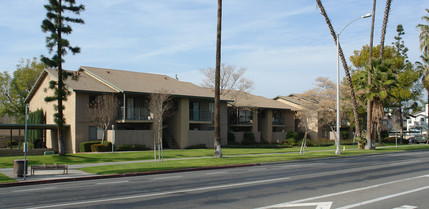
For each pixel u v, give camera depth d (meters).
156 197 10.89
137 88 36.66
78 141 33.69
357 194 11.15
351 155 29.50
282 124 56.06
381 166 20.62
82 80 36.41
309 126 56.22
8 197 11.44
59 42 26.62
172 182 14.44
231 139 46.62
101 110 33.16
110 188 13.00
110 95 34.00
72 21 27.50
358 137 36.78
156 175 17.58
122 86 36.00
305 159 25.75
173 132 40.31
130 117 36.22
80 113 34.00
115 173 17.58
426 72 47.88
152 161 24.03
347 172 17.53
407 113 58.03
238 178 15.45
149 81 41.56
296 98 60.03
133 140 35.12
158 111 34.44
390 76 34.84
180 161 23.08
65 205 9.84
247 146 42.84
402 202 9.86
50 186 14.25
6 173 18.36
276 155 28.11
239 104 48.84
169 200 10.38
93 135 34.88
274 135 53.38
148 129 38.84
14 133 53.34
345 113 52.41
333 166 20.95
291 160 24.77
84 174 17.53
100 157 27.11
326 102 50.12
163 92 35.56
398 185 13.05
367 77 36.00
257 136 49.84
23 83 52.06
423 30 47.84
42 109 40.59
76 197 11.12
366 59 50.31
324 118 51.34
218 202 10.01
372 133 36.53
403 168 19.36
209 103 44.22
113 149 30.39
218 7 24.56
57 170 19.34
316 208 9.07
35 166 17.31
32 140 41.66
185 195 11.20
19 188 13.90
